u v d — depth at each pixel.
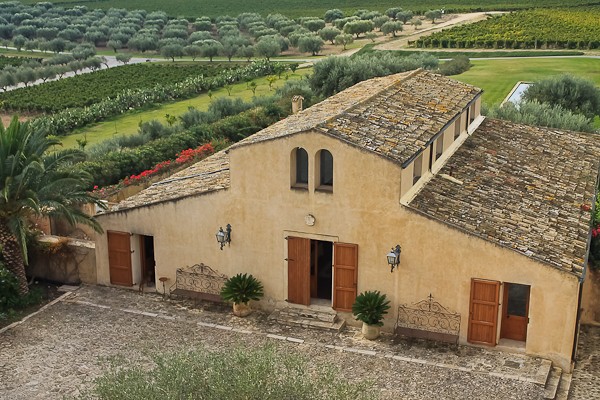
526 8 141.00
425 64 76.44
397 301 22.38
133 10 179.62
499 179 25.86
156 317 24.09
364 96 27.05
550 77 52.56
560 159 29.44
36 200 23.08
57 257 26.86
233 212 23.81
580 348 22.58
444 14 152.00
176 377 13.78
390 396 19.22
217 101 58.81
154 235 25.28
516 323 21.72
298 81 68.38
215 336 22.72
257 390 13.47
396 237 21.84
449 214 21.81
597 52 89.12
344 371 20.47
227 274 24.55
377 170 21.47
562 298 20.23
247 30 152.75
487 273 21.00
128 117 70.94
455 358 21.16
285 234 23.27
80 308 24.86
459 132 28.97
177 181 27.17
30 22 154.25
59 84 90.44
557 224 23.03
